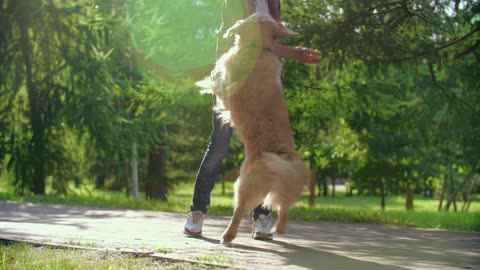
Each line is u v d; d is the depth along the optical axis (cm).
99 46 1655
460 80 1059
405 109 1293
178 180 2484
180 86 1314
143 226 542
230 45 464
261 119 391
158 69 1357
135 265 322
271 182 379
